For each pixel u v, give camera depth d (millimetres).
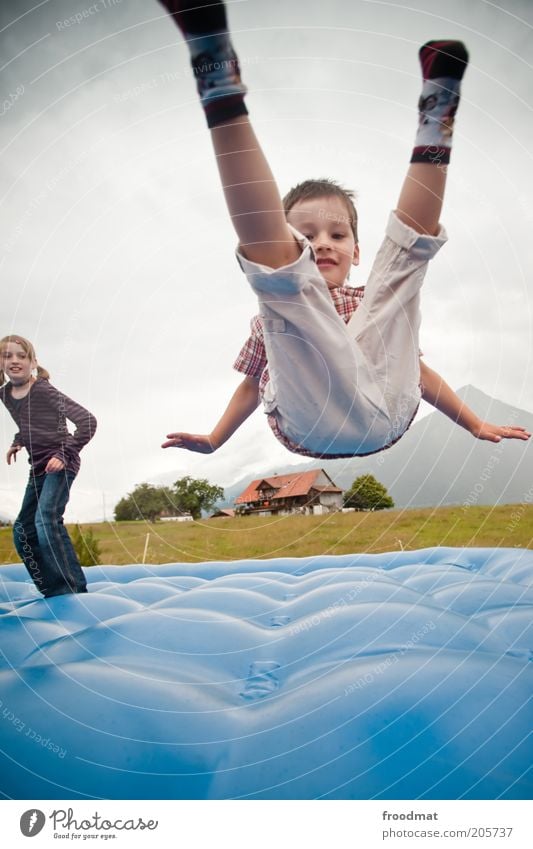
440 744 1613
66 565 2752
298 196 3203
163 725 1728
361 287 3258
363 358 3143
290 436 3449
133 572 3213
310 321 2920
